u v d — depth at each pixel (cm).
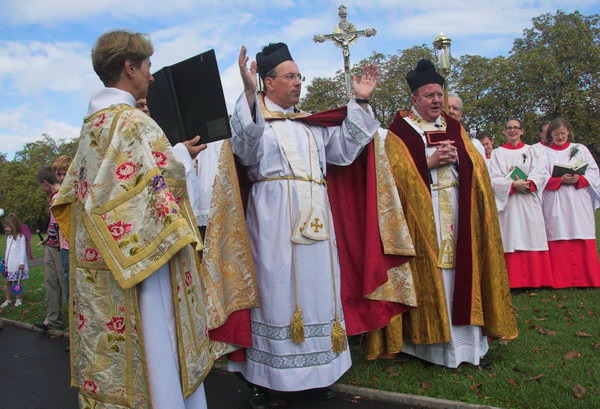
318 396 359
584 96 3203
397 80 3425
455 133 409
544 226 655
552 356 400
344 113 373
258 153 344
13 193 4778
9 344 573
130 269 206
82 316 221
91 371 217
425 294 387
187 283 230
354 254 390
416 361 409
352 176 400
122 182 211
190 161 266
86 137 225
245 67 315
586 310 538
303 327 333
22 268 793
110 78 234
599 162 3372
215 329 342
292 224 338
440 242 392
